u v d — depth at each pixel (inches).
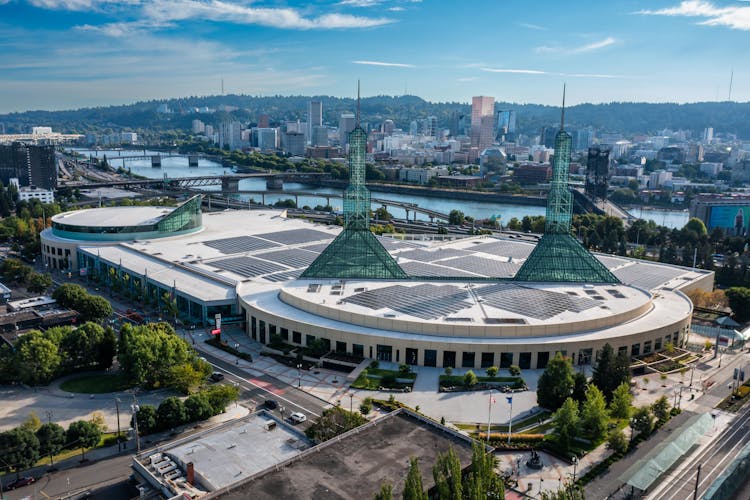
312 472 4773.6
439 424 5497.1
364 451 5093.5
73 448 5777.6
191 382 6840.6
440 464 4370.1
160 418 6097.4
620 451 5816.9
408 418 5703.7
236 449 5280.5
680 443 5846.5
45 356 7052.2
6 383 7209.6
